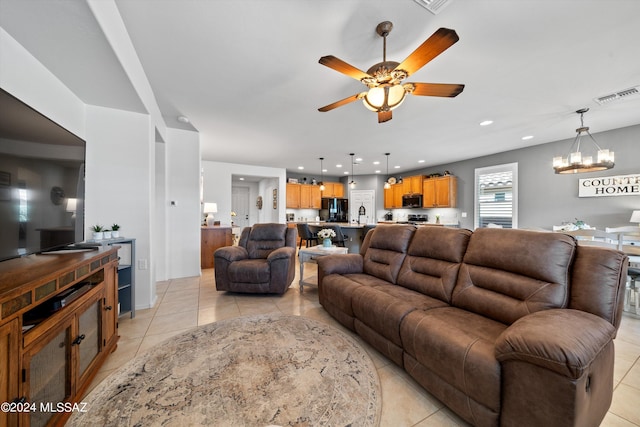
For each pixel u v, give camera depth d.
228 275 3.25
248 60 2.19
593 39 1.88
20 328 0.96
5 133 1.26
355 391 1.50
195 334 2.21
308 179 8.80
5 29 1.50
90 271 1.56
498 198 5.45
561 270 1.45
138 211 2.77
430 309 1.76
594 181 4.07
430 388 1.42
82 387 1.42
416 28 1.80
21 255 1.37
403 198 7.53
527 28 1.78
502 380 1.10
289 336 2.17
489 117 3.41
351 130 3.99
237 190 8.86
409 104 3.02
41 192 1.55
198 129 4.04
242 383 1.56
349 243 5.45
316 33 1.86
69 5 1.34
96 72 1.96
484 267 1.82
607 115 3.34
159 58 2.18
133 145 2.72
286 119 3.54
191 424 1.25
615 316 1.25
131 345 2.03
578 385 0.89
